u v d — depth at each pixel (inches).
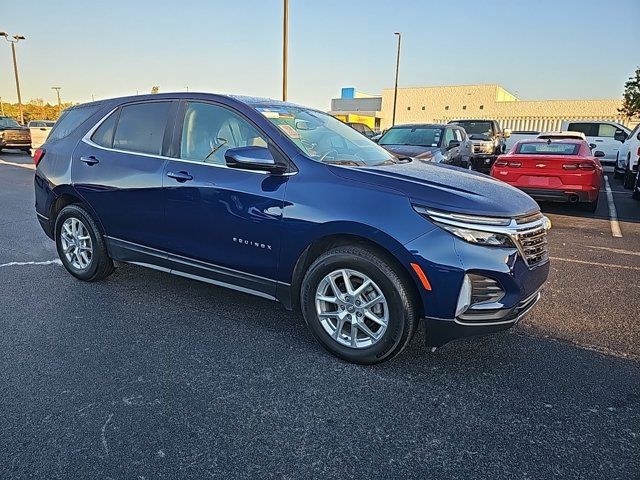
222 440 94.3
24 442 92.5
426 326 113.7
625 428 99.7
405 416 103.0
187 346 132.7
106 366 121.3
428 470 87.3
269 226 128.6
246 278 137.9
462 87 2130.9
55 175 179.3
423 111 2234.3
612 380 118.3
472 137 637.3
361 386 114.0
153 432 96.2
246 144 138.5
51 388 111.0
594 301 170.9
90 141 173.3
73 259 183.6
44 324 145.3
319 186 123.0
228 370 120.4
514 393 112.0
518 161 339.6
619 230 292.8
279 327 145.6
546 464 89.0
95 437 94.3
